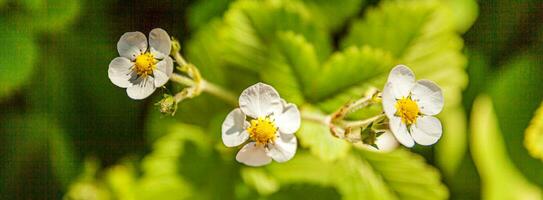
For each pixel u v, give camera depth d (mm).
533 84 293
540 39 297
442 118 282
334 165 266
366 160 264
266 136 221
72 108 289
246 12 262
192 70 234
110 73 226
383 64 255
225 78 267
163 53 226
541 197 287
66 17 278
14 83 274
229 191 267
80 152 288
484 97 291
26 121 288
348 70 256
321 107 259
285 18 263
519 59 294
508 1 293
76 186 282
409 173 262
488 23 294
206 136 270
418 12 266
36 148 289
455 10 279
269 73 259
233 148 266
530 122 291
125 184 274
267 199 267
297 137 253
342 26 280
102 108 289
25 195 290
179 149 268
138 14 289
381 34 267
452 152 284
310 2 276
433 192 261
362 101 230
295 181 267
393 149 262
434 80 266
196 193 266
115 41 289
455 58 267
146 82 227
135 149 288
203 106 270
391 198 262
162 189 265
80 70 287
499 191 286
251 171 268
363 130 221
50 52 284
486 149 286
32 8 275
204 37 270
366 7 280
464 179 286
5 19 275
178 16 288
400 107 222
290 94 259
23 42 275
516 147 291
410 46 267
